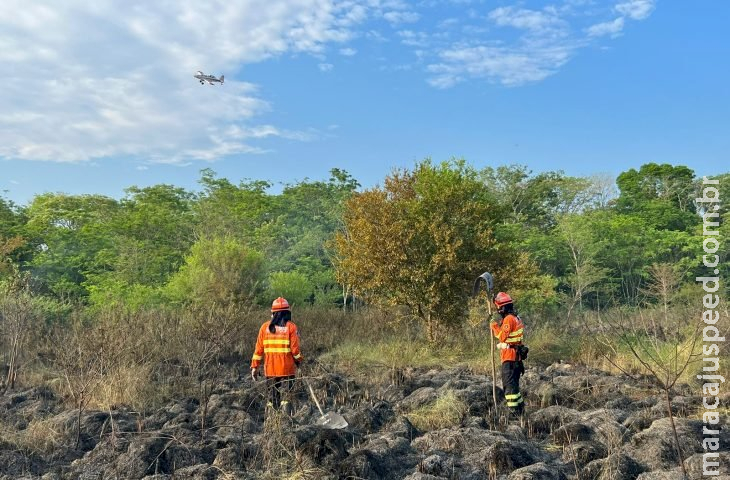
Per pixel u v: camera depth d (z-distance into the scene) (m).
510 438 6.29
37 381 9.97
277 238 34.66
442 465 5.41
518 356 7.68
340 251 15.04
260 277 17.72
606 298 32.91
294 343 7.55
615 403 8.05
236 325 13.19
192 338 11.77
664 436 5.99
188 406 8.28
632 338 11.91
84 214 38.41
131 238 28.75
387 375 10.36
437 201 14.10
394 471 5.54
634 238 36.34
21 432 6.72
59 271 27.61
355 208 14.84
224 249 17.50
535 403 8.63
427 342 13.85
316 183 42.94
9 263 22.19
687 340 10.26
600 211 43.91
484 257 13.91
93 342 9.53
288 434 6.00
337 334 14.98
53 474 5.50
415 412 7.74
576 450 5.84
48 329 12.88
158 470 5.59
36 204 40.56
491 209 14.44
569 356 12.61
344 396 8.78
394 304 13.98
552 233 39.25
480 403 7.93
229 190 41.94
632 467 5.40
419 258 13.79
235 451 5.75
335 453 5.59
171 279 18.83
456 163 16.89
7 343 11.55
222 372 11.33
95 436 6.80
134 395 8.49
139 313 14.10
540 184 47.06
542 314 18.16
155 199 40.28
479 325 14.62
